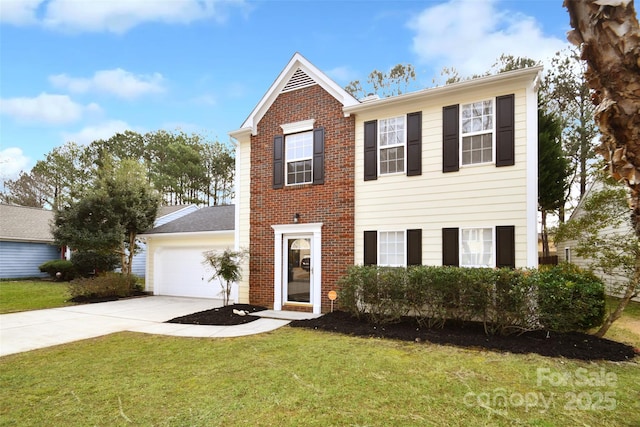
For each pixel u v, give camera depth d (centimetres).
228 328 845
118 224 1525
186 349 662
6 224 2288
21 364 582
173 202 3409
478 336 710
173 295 1516
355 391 457
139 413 402
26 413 406
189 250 1493
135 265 2331
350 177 1014
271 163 1152
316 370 536
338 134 1044
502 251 814
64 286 1797
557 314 675
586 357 589
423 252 905
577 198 1858
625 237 707
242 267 1176
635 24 204
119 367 562
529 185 801
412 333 745
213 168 3559
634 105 207
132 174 1666
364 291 855
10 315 1051
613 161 225
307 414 395
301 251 1087
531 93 811
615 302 1274
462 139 886
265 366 559
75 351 657
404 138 959
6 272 2142
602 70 218
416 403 420
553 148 1421
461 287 746
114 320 965
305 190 1080
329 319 894
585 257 790
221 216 1597
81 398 445
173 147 3306
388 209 959
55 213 1546
